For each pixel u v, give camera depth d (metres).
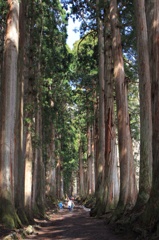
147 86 12.84
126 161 15.58
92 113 36.84
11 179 12.19
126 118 16.30
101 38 24.05
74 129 48.19
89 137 46.06
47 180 39.56
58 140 41.44
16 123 14.27
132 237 9.54
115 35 17.25
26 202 17.52
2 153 12.20
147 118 12.52
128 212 12.61
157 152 9.01
